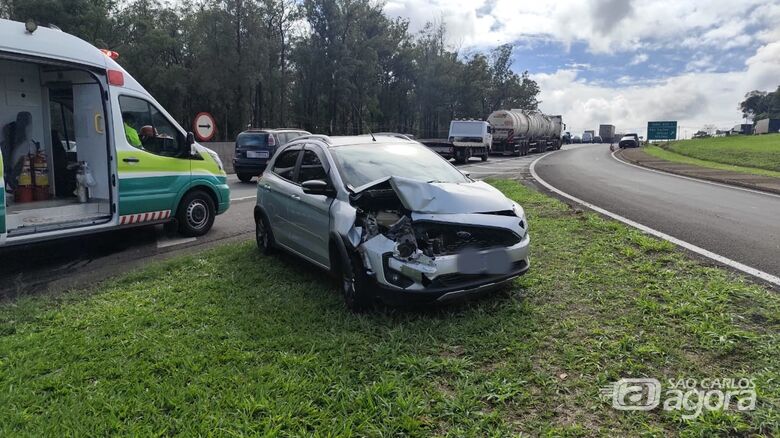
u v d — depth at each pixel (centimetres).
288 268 615
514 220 465
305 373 350
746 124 8450
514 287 498
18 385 340
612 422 288
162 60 4147
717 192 1270
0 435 285
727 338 370
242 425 291
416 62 5634
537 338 391
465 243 446
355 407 307
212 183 852
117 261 691
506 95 7531
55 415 306
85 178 726
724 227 775
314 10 4200
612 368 342
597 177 1728
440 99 5906
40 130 755
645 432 277
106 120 704
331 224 499
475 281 439
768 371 324
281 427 290
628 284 496
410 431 285
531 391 322
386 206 491
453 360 360
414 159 587
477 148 2825
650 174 1861
